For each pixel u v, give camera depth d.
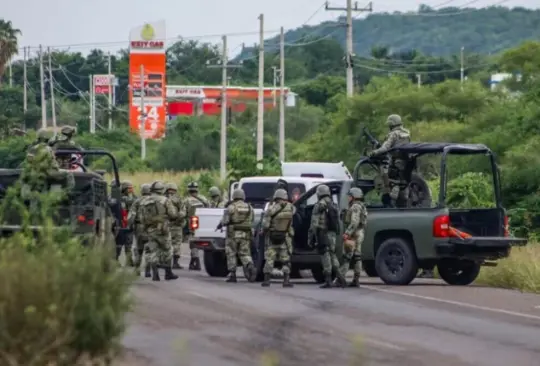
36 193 41.84
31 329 30.97
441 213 69.06
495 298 62.12
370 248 71.81
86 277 33.06
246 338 43.97
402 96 165.38
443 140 147.62
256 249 73.00
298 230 71.62
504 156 117.62
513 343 44.50
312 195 74.06
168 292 62.09
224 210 77.19
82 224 62.34
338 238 69.81
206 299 58.47
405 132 72.38
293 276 79.69
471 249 69.06
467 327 49.00
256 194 79.62
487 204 102.81
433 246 69.12
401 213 70.62
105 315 32.84
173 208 72.81
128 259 36.88
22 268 31.75
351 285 68.69
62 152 72.75
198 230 79.50
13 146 179.50
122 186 84.69
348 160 158.62
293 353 40.44
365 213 68.62
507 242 69.44
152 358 38.75
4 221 44.94
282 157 178.25
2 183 62.47
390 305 57.12
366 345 42.94
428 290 66.81
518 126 126.12
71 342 32.06
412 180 72.75
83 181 63.38
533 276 68.56
